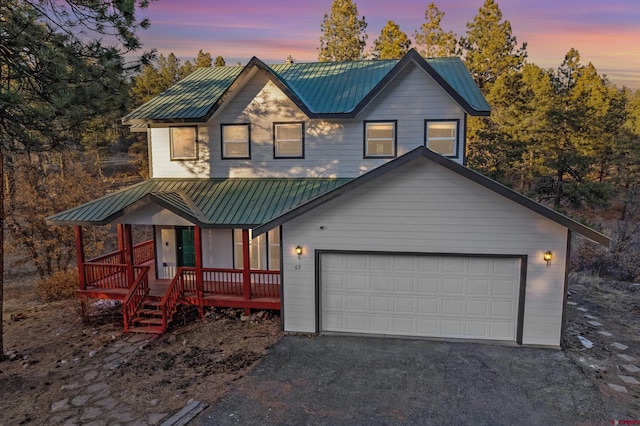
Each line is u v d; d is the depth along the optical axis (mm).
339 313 11234
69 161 21125
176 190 14203
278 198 13305
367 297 11047
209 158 14977
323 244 10977
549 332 10086
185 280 14070
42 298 17656
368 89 14891
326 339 10875
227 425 7191
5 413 7922
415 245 10570
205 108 14555
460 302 10617
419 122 13758
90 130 11453
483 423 7148
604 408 7520
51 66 9516
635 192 26500
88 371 9609
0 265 10531
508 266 10258
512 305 10344
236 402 7910
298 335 11180
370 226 10727
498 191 9742
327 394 8148
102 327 12508
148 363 9859
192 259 14414
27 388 8906
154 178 15406
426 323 10844
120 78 10875
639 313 12609
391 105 13844
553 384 8383
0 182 10453
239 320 12352
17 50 9398
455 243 10352
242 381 8734
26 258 19578
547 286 9984
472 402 7785
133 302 12242
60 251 19578
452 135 13664
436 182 10273
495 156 27656
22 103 8883
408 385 8438
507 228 10047
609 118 32781
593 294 14617
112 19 10406
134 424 7355
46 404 8211
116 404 8086
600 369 9008
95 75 10422
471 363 9352
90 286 13500
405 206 10500
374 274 10930
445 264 10570
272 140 14586
